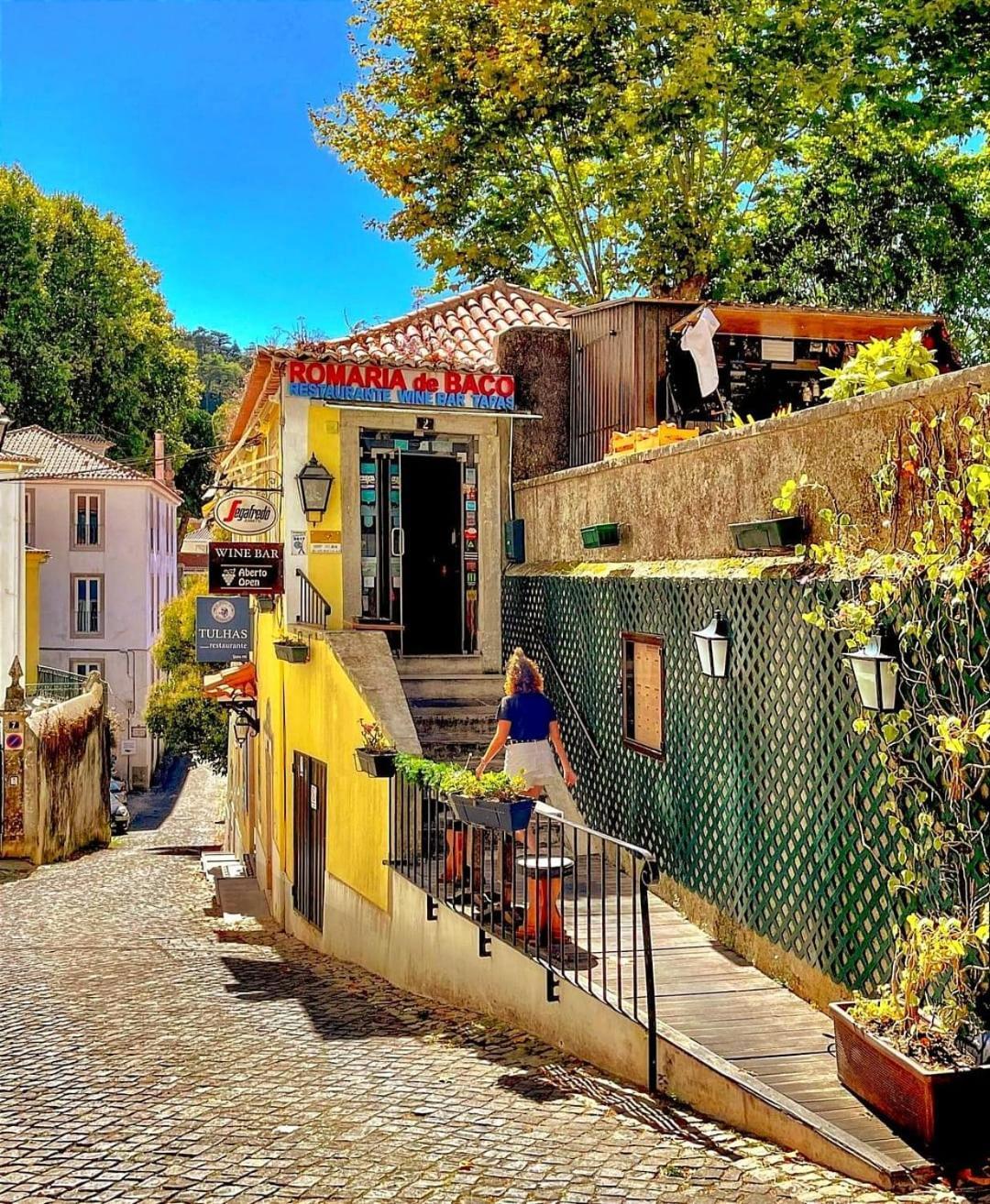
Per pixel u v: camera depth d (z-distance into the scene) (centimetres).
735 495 819
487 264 2278
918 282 2219
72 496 4262
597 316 1335
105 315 4875
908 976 530
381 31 2186
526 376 1381
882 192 2206
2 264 4500
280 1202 505
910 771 589
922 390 597
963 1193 464
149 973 1131
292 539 1327
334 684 1201
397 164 2208
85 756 2612
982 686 534
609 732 1038
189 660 3114
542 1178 510
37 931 1454
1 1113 662
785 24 1994
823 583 673
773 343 1293
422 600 1370
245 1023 877
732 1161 514
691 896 859
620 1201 479
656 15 1958
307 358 1265
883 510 640
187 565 5594
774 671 738
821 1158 505
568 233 2353
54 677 3591
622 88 2047
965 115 2042
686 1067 597
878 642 600
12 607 2833
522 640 1291
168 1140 598
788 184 2298
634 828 974
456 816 853
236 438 1725
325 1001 966
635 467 1002
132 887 1914
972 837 539
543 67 2028
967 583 538
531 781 905
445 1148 558
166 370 5172
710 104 1983
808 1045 618
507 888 824
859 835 641
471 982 859
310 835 1347
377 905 1067
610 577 1025
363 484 1354
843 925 656
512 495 1370
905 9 1980
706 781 839
